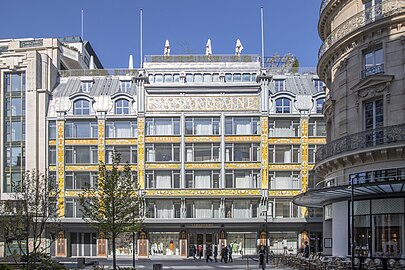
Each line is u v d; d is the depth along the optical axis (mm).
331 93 30516
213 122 52406
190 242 51875
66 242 51281
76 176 52312
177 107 52375
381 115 26078
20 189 40344
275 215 51406
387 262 23953
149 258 50281
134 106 53000
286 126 52344
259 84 52125
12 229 28969
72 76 57188
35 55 52938
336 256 27594
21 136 52719
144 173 51656
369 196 26344
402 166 24641
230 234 51906
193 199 51812
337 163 27703
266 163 51375
